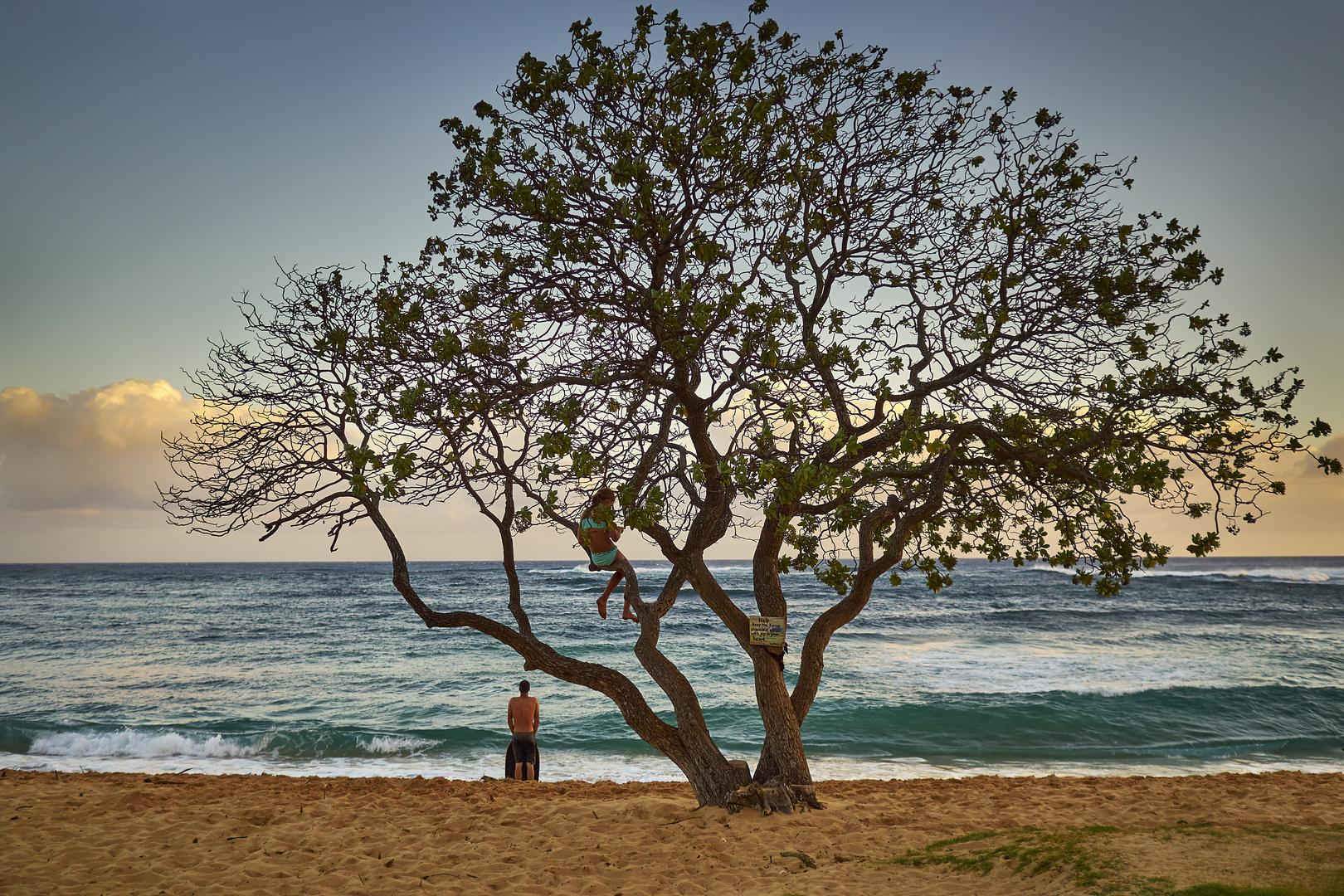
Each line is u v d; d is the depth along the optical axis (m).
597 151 7.38
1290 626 38.19
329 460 7.36
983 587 68.00
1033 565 108.50
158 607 50.66
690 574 7.89
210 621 41.75
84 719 18.30
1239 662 25.83
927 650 29.09
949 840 6.46
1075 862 4.99
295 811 8.53
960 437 7.53
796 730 7.92
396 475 5.84
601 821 7.80
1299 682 21.59
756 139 7.46
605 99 7.36
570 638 34.16
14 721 17.80
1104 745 16.16
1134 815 8.27
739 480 5.99
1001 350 7.38
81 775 10.78
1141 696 19.30
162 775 11.09
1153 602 53.47
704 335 6.44
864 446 7.23
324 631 37.12
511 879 6.28
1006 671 24.05
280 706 19.95
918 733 16.91
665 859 6.51
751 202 7.80
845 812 7.73
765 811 7.38
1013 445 7.43
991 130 7.70
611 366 7.00
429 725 17.75
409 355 7.00
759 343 6.70
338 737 16.23
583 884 6.09
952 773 14.18
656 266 7.23
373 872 6.52
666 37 7.03
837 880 5.74
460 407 6.38
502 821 8.01
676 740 8.01
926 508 7.69
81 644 32.34
